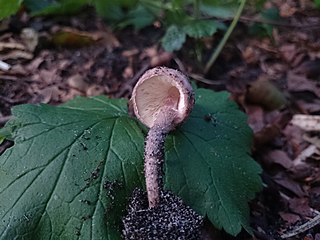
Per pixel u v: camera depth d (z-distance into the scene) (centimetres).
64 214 11
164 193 12
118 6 22
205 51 22
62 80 19
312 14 28
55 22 22
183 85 13
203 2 20
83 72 19
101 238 11
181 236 11
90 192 12
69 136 12
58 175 12
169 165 13
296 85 21
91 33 21
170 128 13
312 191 16
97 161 12
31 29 20
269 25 21
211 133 14
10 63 19
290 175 16
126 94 18
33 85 18
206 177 13
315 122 18
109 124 13
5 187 12
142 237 11
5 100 17
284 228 14
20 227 11
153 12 22
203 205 12
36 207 11
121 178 12
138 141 13
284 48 24
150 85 13
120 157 12
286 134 18
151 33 22
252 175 14
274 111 19
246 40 23
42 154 12
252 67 22
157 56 20
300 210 15
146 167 12
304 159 17
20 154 12
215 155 13
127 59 20
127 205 12
